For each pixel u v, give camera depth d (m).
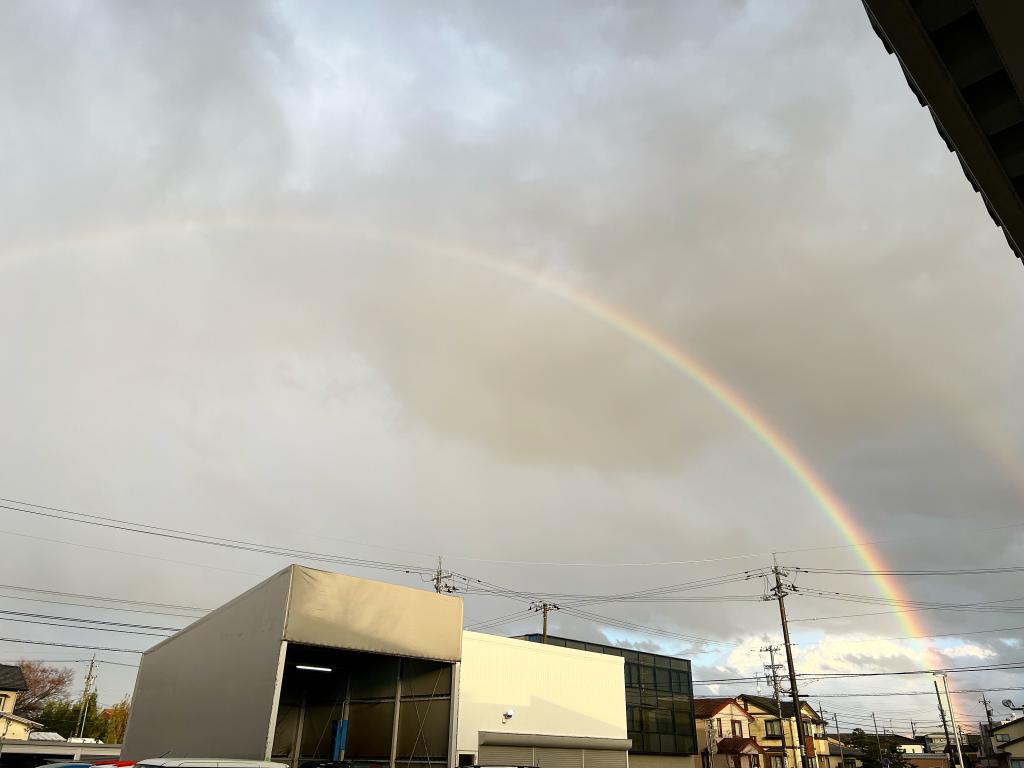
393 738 18.05
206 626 17.28
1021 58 5.11
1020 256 7.68
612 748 27.53
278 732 21.08
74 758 37.19
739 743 52.97
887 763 78.62
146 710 19.78
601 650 33.00
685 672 37.19
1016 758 62.53
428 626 16.72
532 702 25.02
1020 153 6.23
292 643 14.02
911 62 5.60
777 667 43.50
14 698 51.66
